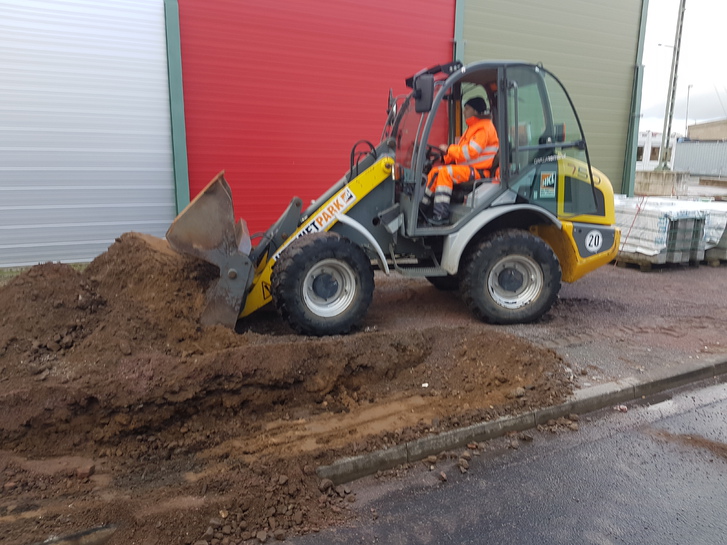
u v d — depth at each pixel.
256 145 8.49
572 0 10.73
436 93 5.50
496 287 5.50
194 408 3.54
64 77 7.18
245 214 8.63
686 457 3.41
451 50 9.73
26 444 3.18
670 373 4.42
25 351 3.71
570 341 5.11
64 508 2.71
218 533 2.64
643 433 3.71
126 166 7.72
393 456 3.30
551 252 5.46
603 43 11.34
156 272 4.45
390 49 9.18
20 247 7.31
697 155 36.22
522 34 10.39
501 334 4.77
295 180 8.89
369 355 4.19
